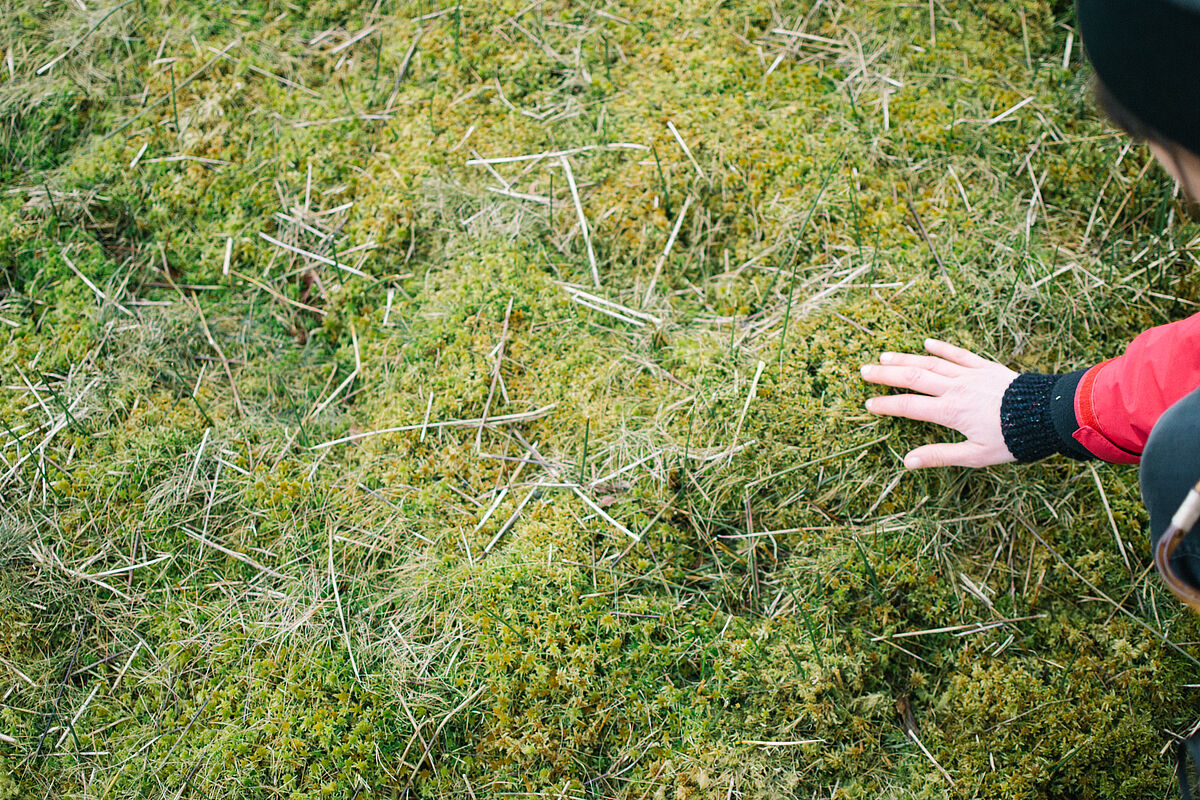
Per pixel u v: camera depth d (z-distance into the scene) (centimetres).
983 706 176
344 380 207
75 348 202
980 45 223
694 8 228
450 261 211
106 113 222
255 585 185
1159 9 83
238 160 219
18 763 171
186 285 214
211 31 229
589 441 192
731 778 169
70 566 184
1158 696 175
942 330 194
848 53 222
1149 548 183
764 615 183
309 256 212
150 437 195
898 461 186
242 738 168
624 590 181
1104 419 148
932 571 184
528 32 229
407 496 191
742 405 189
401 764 168
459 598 179
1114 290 201
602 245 211
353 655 175
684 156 212
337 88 227
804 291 202
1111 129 213
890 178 208
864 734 175
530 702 172
